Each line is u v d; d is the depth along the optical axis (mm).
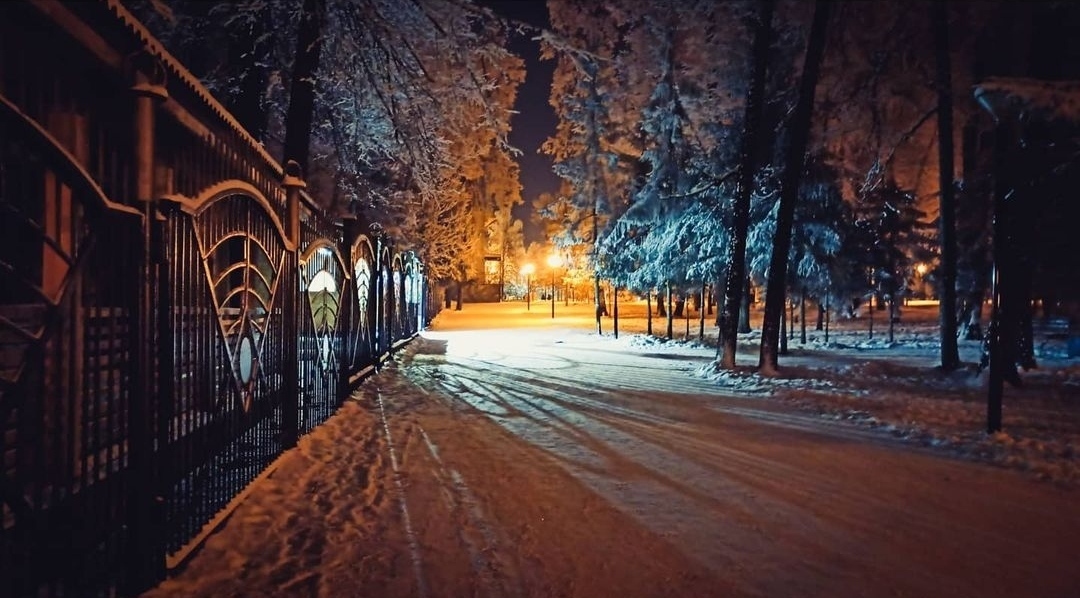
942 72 18953
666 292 31672
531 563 5461
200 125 5672
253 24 13641
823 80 21234
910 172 26062
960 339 32156
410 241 25391
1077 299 15656
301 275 9578
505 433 10258
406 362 20109
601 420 11422
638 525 6363
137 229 4504
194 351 5617
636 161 28438
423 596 4844
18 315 4227
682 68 22375
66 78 4246
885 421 11336
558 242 33875
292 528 6109
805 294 25547
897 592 5039
